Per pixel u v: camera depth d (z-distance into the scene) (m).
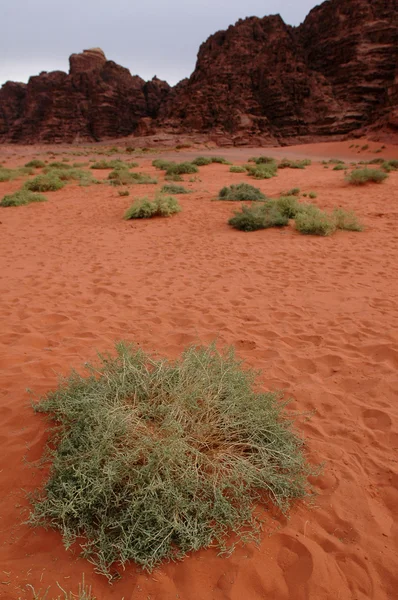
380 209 13.18
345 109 74.38
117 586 2.12
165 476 2.41
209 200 15.57
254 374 3.81
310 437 3.31
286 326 5.38
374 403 3.76
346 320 5.50
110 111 102.62
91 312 5.84
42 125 101.75
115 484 2.44
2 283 7.18
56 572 2.17
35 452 2.99
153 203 12.84
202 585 2.14
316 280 7.14
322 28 83.25
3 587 2.08
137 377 3.11
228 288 6.80
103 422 2.64
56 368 4.21
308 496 2.71
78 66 109.50
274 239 10.01
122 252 9.23
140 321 5.52
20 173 25.91
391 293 6.45
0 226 12.34
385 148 54.41
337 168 28.97
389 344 4.76
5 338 4.98
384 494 2.78
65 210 14.84
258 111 78.94
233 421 2.89
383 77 74.19
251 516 2.50
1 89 126.50
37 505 2.43
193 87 85.31
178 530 2.27
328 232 10.11
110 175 24.66
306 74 79.56
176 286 6.95
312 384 4.07
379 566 2.29
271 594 2.14
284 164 32.59
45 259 8.76
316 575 2.21
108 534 2.27
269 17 88.31
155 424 2.79
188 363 3.21
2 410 3.47
